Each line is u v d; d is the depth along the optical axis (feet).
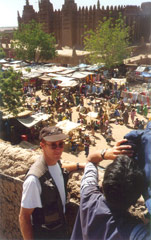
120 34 144.36
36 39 162.40
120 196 4.68
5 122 69.51
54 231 7.26
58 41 234.38
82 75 128.57
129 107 95.35
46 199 6.97
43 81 137.08
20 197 10.56
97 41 146.30
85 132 79.30
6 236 11.79
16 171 10.70
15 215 11.10
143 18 215.92
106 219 4.91
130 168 4.84
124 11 219.61
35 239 7.25
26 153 11.55
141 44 204.64
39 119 76.28
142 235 4.31
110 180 4.79
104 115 84.17
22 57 172.65
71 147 67.41
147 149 5.19
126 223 4.68
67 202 8.95
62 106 98.43
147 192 4.96
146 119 87.71
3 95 68.74
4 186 11.05
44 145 7.16
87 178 6.11
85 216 5.31
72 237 5.95
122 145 5.80
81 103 100.73
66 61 185.78
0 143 13.35
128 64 163.43
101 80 136.05
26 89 121.19
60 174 7.50
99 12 217.56
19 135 72.38
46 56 170.40
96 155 6.36
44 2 245.45
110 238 4.60
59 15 245.86
